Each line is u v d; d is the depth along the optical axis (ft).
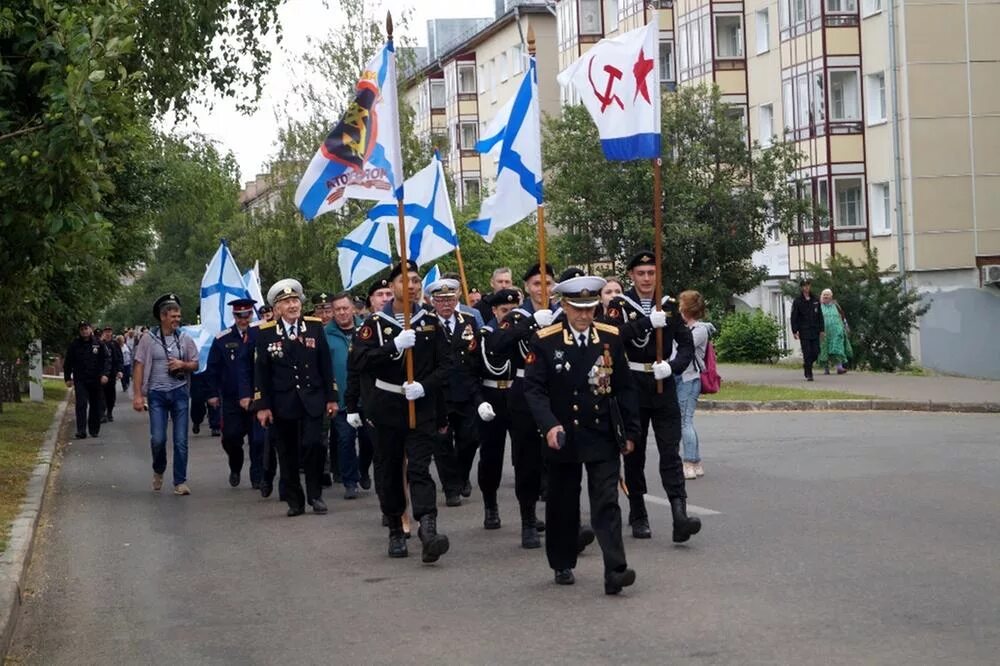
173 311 51.21
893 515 36.91
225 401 52.95
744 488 43.52
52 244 41.39
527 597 28.37
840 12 142.82
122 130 43.57
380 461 34.45
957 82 137.28
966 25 137.28
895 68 137.18
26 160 36.91
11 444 72.08
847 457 50.96
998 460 48.78
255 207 142.10
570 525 29.25
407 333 33.30
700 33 165.37
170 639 26.45
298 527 40.78
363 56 138.21
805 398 81.05
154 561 35.78
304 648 25.03
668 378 34.68
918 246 137.08
